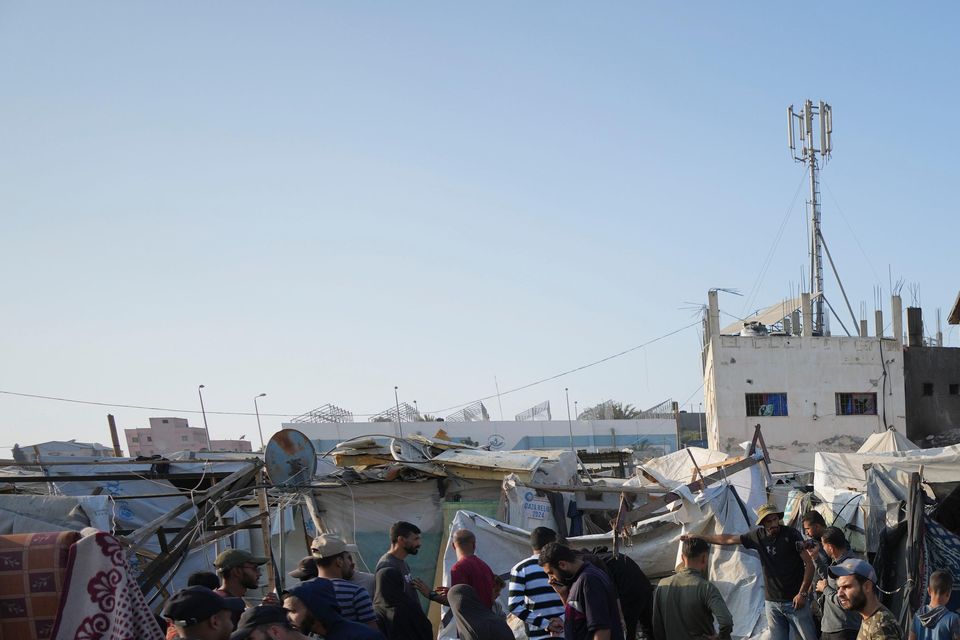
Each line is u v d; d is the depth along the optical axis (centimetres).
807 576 837
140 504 1448
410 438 1616
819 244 4300
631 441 5597
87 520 900
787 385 3953
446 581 1103
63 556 558
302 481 1215
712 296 4000
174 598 460
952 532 1006
